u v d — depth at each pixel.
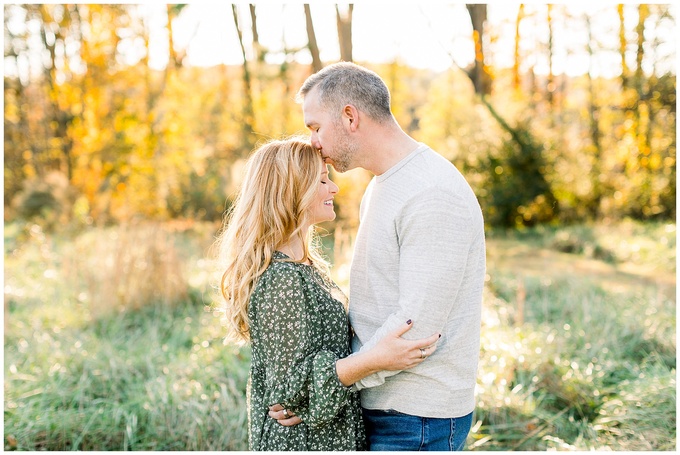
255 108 12.75
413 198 1.69
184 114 12.80
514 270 7.43
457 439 1.79
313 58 12.59
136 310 5.21
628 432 3.07
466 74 15.12
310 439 1.76
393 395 1.77
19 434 3.06
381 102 1.80
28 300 5.72
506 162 12.06
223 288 1.90
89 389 3.62
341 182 9.16
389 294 1.77
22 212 10.73
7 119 12.38
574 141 14.13
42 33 12.39
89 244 7.66
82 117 12.42
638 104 12.97
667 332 4.49
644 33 12.98
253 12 12.84
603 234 9.84
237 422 3.15
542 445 3.06
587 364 3.98
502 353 3.88
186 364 3.92
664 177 11.84
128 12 13.00
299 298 1.72
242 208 1.84
